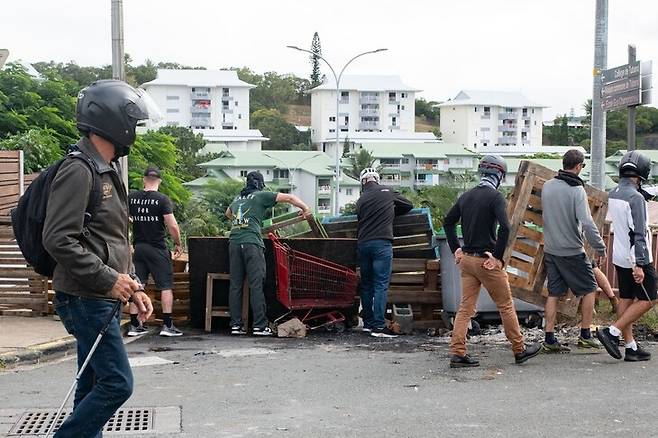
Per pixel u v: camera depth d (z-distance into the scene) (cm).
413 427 588
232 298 1023
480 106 14812
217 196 5609
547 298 901
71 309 431
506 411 632
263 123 14100
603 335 827
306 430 582
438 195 4591
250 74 17900
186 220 3825
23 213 429
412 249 1056
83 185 420
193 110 14275
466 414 623
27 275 1048
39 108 2475
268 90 17675
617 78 1247
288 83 18012
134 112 444
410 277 1048
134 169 2636
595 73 1327
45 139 2144
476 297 814
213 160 8738
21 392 696
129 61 15125
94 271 417
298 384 733
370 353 893
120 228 446
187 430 582
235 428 588
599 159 1332
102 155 443
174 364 829
